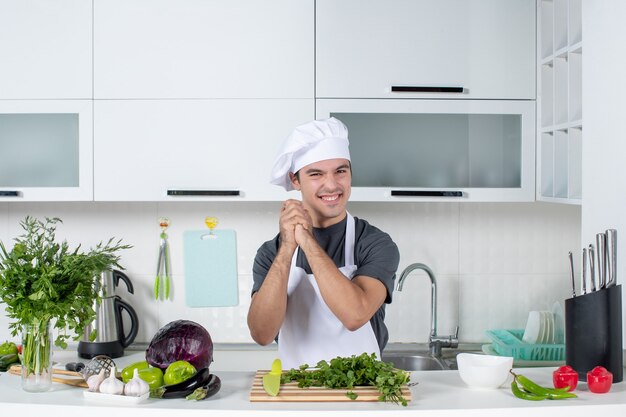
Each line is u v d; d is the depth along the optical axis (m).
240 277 3.19
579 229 3.22
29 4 2.79
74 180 2.84
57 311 1.79
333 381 1.71
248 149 2.80
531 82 2.85
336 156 2.06
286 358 2.18
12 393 1.80
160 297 3.19
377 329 2.24
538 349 2.81
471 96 2.83
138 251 3.19
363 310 1.92
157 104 2.80
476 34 2.83
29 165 2.84
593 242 2.26
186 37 2.79
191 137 2.80
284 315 2.03
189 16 2.79
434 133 2.86
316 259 1.93
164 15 2.79
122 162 2.80
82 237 3.19
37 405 1.68
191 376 1.78
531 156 2.86
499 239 3.21
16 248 1.82
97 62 2.79
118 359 2.89
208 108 2.80
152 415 1.63
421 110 2.82
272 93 2.80
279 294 1.97
